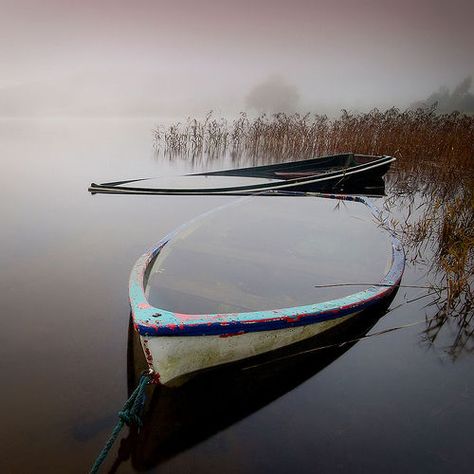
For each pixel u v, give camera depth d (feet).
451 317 11.98
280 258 13.69
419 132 40.34
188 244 14.02
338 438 7.47
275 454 7.05
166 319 7.43
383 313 12.00
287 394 8.60
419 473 6.81
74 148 52.80
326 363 9.77
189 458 6.86
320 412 8.09
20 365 8.96
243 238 16.03
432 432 7.68
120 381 8.55
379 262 14.29
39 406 7.75
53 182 31.35
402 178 34.50
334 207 21.62
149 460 6.74
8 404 7.75
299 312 8.76
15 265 14.70
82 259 15.52
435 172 33.99
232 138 51.42
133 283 9.21
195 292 10.55
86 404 7.86
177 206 24.50
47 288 12.87
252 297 10.66
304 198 22.72
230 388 8.66
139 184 29.86
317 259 14.26
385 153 39.42
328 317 9.35
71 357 9.32
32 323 10.72
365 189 30.83
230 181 31.45
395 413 8.14
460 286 12.34
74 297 12.28
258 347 8.59
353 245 15.99
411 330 11.28
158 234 19.06
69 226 19.94
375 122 42.86
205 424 7.61
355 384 8.99
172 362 7.63
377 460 7.02
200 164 44.32
